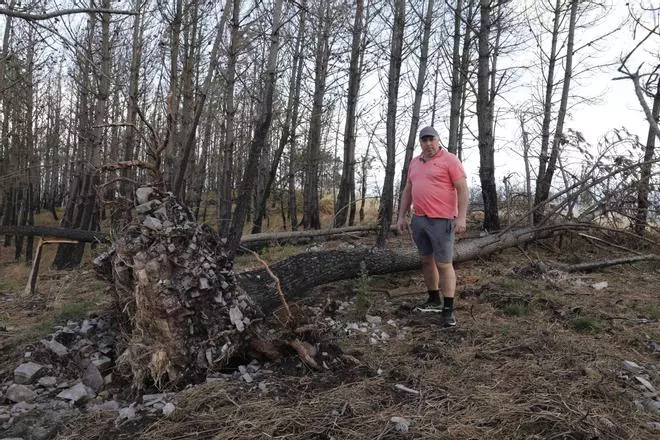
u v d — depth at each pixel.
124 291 3.54
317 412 2.75
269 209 25.33
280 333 3.52
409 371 3.33
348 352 3.64
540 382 3.16
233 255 4.96
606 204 7.79
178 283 3.19
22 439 2.57
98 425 2.70
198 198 15.43
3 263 16.11
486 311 4.78
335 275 5.21
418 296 5.32
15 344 3.85
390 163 7.67
